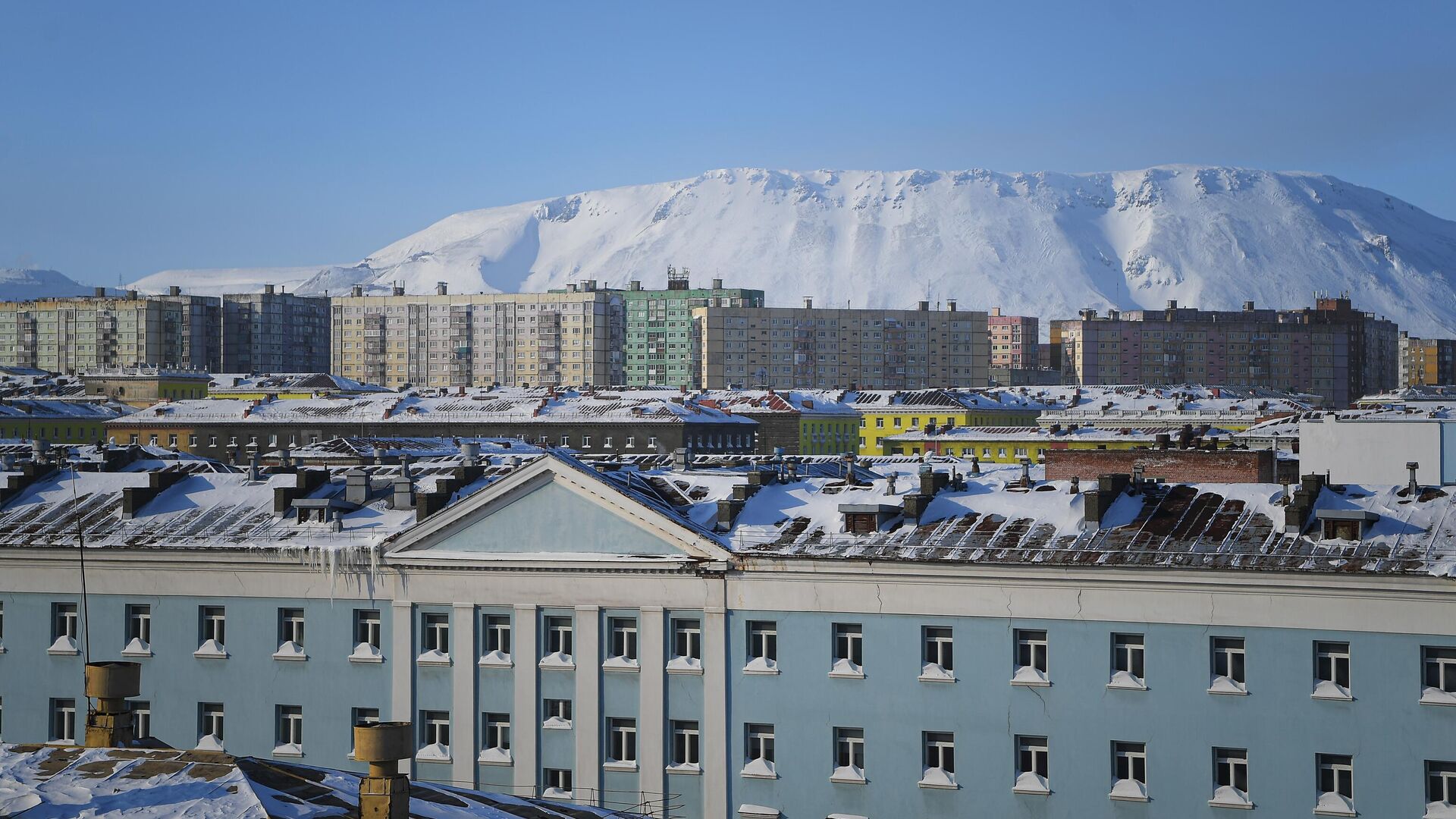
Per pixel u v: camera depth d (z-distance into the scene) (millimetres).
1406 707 78188
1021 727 84312
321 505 99625
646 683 90375
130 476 109062
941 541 87250
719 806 89000
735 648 89188
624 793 90688
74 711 99125
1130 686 82438
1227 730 81000
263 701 96562
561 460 92000
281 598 96625
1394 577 77750
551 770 92188
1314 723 79625
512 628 93062
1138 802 82375
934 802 85625
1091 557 83062
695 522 93750
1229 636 81062
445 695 93875
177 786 45594
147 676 98125
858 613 87000
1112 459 121312
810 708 87812
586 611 91438
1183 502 87188
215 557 96938
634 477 98562
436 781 93500
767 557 88062
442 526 93812
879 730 86625
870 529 89688
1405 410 197875
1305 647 79812
